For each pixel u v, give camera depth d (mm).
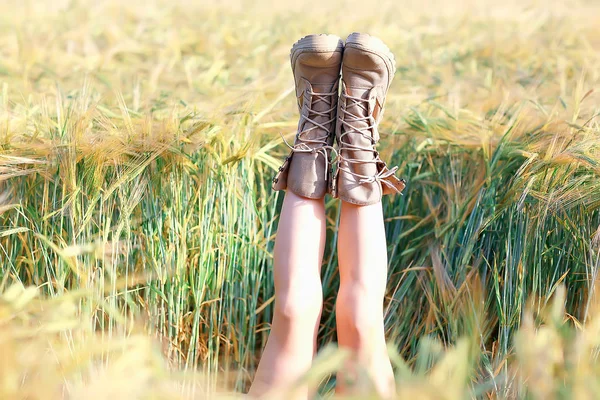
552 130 1713
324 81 1500
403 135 1945
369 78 1466
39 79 2375
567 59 2797
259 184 1890
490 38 3436
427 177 1906
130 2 4512
